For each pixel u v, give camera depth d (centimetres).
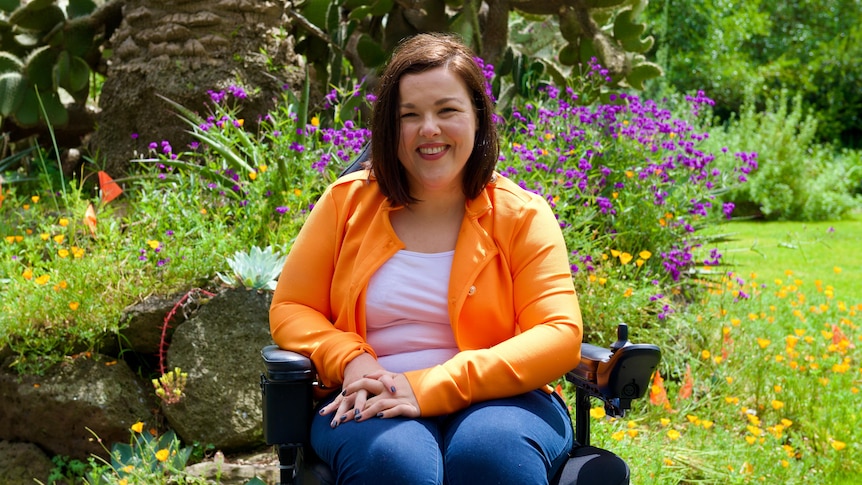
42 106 480
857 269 700
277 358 180
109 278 325
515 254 198
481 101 199
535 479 164
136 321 309
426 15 509
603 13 546
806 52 1748
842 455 313
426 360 193
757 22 1689
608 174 412
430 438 169
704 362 368
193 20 446
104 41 551
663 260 393
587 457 182
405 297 196
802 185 1110
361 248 199
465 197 203
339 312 200
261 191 347
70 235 350
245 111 449
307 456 184
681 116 594
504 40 513
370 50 485
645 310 369
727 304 416
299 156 361
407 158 196
